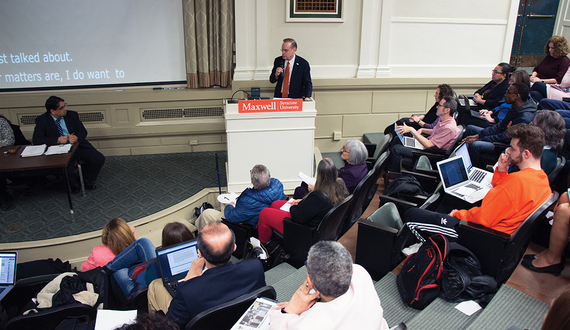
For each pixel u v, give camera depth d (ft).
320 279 3.96
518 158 6.77
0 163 10.71
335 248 4.08
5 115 15.08
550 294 6.52
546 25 18.99
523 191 6.39
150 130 15.84
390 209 8.02
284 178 12.17
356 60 15.71
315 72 15.58
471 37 16.01
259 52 15.02
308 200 7.90
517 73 12.06
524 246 6.84
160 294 6.03
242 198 9.23
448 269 6.33
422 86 16.16
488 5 15.67
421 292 6.22
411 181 9.49
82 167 13.00
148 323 4.00
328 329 3.81
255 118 11.34
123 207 11.99
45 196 12.66
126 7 14.83
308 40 15.16
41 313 5.60
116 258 7.29
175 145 16.39
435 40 15.88
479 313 6.01
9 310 7.22
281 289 7.22
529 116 10.59
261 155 11.80
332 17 14.97
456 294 6.19
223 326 4.90
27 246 10.03
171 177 14.11
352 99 16.05
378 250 7.45
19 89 15.19
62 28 14.74
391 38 15.62
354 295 3.97
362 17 15.02
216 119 16.12
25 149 11.74
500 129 11.54
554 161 8.67
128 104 15.52
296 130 11.68
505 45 16.25
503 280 6.77
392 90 16.10
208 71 15.37
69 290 6.22
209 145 16.61
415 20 15.44
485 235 6.52
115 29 15.03
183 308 4.95
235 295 5.16
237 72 15.19
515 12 15.78
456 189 8.74
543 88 13.79
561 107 12.09
